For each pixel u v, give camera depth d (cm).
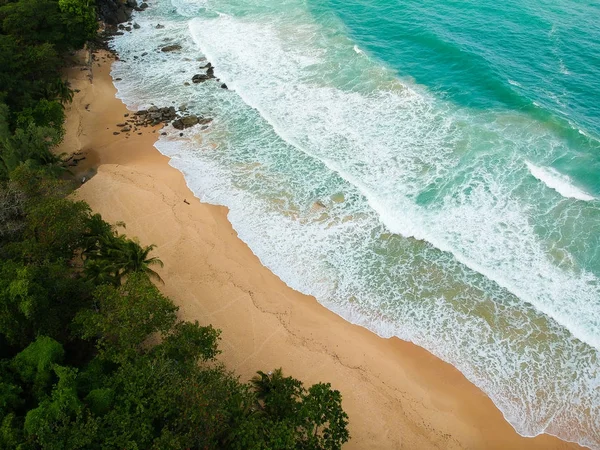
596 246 4300
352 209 4841
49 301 3219
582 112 5659
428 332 3916
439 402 3503
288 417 2897
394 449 3222
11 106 5350
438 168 5103
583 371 3644
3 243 3712
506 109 5716
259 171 5300
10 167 4441
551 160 5025
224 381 2914
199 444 2594
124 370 2867
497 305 4038
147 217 4700
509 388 3581
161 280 3844
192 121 5972
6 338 3134
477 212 4662
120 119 6069
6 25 6078
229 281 4194
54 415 2567
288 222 4766
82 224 3844
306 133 5712
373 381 3575
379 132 5612
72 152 5494
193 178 5238
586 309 3944
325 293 4200
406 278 4281
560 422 3416
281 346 3738
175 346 3095
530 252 4325
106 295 3212
